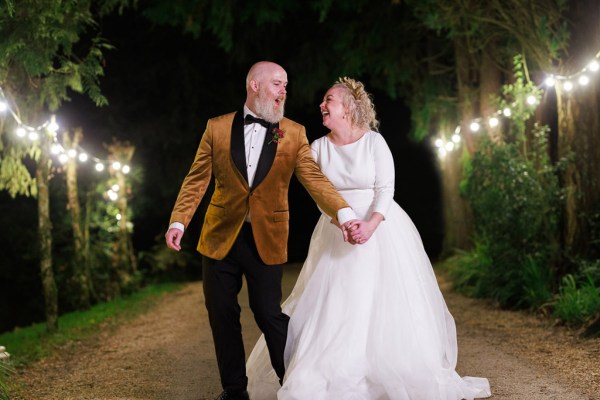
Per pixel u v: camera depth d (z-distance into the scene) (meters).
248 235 4.82
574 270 9.31
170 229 4.75
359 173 4.91
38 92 8.70
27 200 16.69
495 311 9.62
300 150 4.86
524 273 9.62
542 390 5.30
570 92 9.41
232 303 4.87
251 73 4.83
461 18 11.16
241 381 4.91
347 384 4.54
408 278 4.87
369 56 15.58
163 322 10.28
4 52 7.35
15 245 16.55
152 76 19.19
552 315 8.46
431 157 27.33
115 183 15.16
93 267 14.30
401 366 4.57
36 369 7.25
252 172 4.78
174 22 14.22
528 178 9.88
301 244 26.12
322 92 21.20
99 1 9.13
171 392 5.79
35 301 17.02
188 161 19.92
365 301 4.75
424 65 15.76
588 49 9.27
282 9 14.30
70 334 9.52
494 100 11.19
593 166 9.34
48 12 7.37
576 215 9.40
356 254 4.87
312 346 4.68
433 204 27.59
